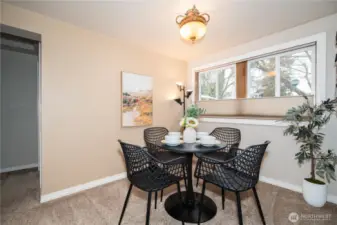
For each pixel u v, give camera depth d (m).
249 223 1.78
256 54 2.86
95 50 2.63
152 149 2.39
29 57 3.32
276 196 2.32
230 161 1.63
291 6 1.97
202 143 1.94
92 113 2.62
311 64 2.39
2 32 2.05
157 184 1.63
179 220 1.83
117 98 2.90
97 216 1.89
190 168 2.07
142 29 2.53
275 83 2.74
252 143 2.92
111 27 2.47
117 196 2.33
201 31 1.92
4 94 3.11
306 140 2.10
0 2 1.90
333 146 2.16
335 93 2.11
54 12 2.11
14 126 3.21
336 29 2.13
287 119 2.22
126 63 3.01
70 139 2.41
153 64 3.42
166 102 3.66
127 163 1.73
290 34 2.50
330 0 1.86
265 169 2.77
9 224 1.75
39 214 1.92
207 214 1.91
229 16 2.17
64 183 2.35
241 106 3.11
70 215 1.91
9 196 2.29
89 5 1.97
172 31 2.59
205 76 3.78
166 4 1.94
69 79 2.39
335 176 2.11
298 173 2.44
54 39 2.26
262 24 2.37
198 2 1.89
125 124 2.98
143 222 1.80
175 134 2.31
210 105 3.60
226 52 3.29
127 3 1.92
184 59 3.91
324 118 2.09
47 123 2.22
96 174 2.66
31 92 3.35
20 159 3.26
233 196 2.31
